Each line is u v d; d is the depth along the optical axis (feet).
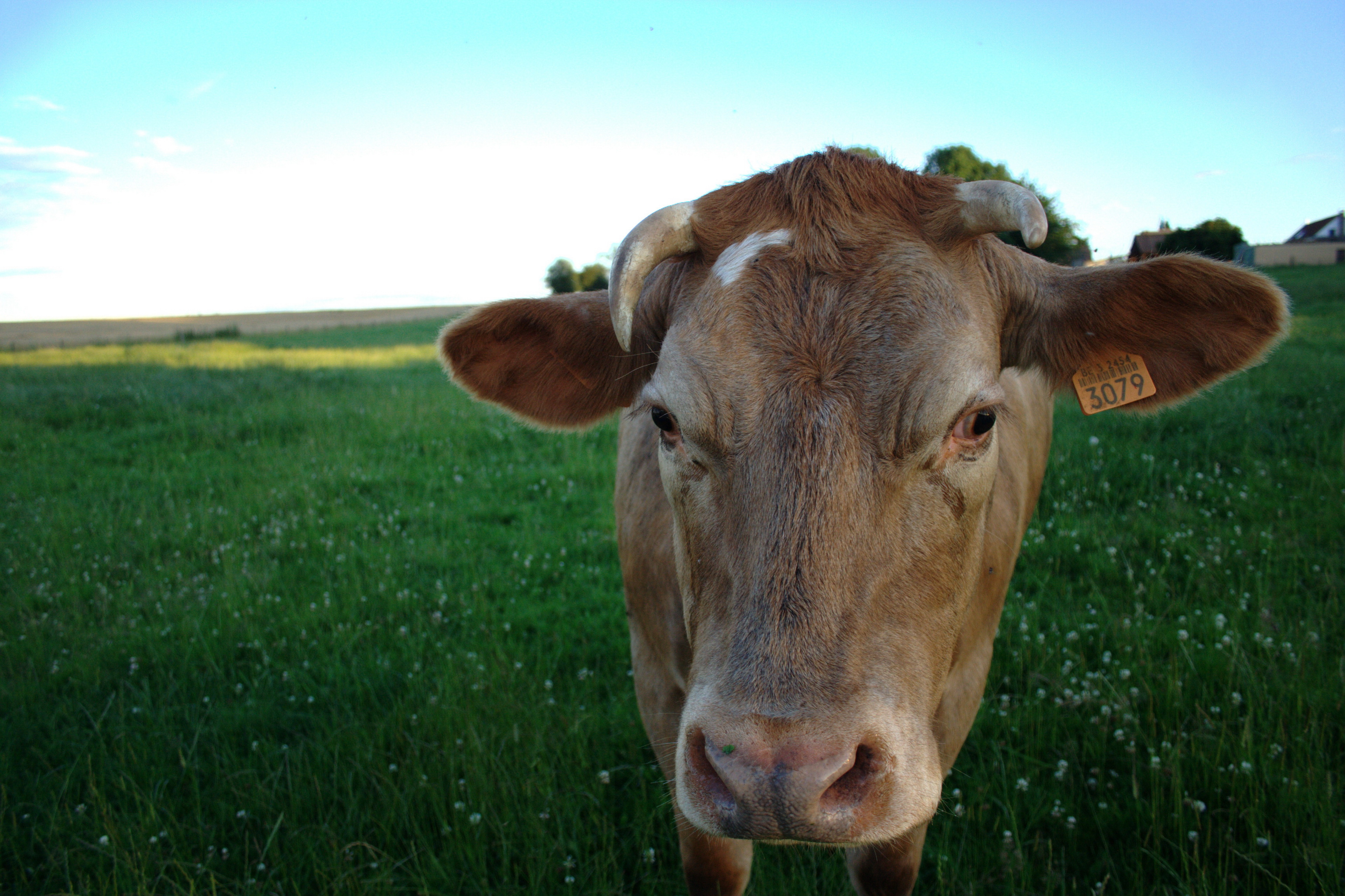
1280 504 17.61
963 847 9.39
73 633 15.51
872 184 6.46
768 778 4.58
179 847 9.95
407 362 64.90
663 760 8.54
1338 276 92.99
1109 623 13.46
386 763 11.49
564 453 28.25
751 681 4.89
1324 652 11.95
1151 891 8.75
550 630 15.34
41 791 11.24
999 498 8.94
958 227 6.13
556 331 8.12
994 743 10.66
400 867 9.82
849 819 4.73
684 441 5.90
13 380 52.19
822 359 5.52
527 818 10.07
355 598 16.58
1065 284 7.21
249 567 18.47
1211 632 12.76
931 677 5.64
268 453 29.37
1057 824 9.62
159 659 14.42
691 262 6.58
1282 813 9.00
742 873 8.23
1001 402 5.97
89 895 9.20
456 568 18.49
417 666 13.66
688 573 6.20
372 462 27.48
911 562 5.48
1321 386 27.30
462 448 29.30
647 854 9.62
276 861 9.67
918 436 5.38
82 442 31.86
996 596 8.74
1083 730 10.93
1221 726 10.27
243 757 11.98
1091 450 22.26
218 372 56.95
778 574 5.08
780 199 6.50
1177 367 7.44
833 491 5.20
